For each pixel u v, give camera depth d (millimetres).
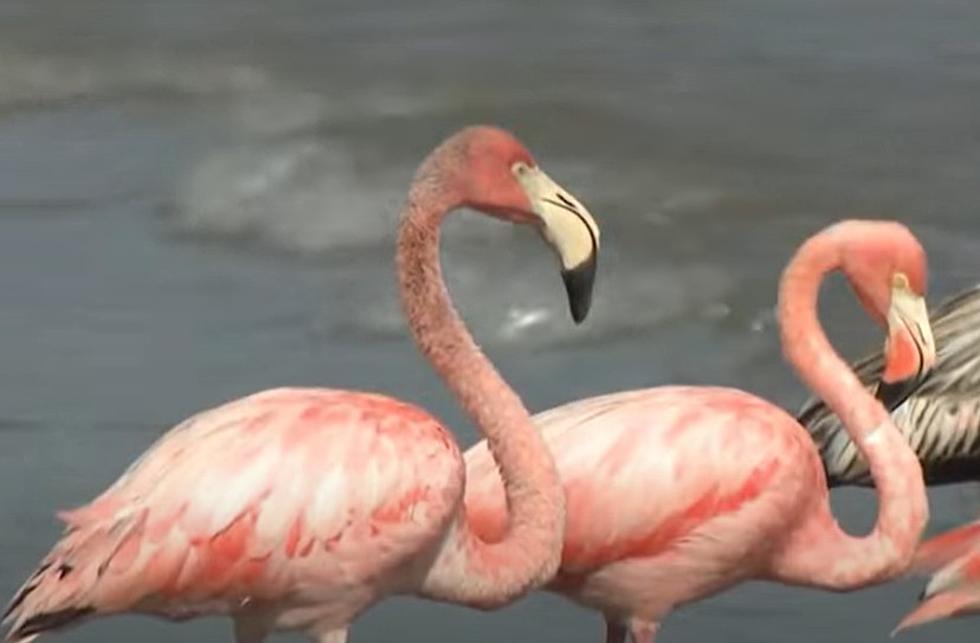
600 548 9617
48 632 8750
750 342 15406
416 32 24641
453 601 9281
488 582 9203
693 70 22578
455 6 25812
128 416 14133
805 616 11477
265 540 8805
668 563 9664
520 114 20906
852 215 17938
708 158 19375
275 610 9070
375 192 18844
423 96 21734
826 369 9945
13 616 8664
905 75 22266
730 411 9688
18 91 22781
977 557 9883
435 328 9281
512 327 15812
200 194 18906
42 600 8617
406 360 15117
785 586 11836
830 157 19406
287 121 21031
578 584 9789
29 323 15945
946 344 12625
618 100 21250
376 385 14641
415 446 9023
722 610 11562
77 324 15914
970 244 17172
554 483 9234
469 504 9414
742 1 25719
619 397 9812
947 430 12492
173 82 22906
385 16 25469
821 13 25125
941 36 23953
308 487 8852
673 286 16188
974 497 12875
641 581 9711
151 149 20422
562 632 11320
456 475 9078
